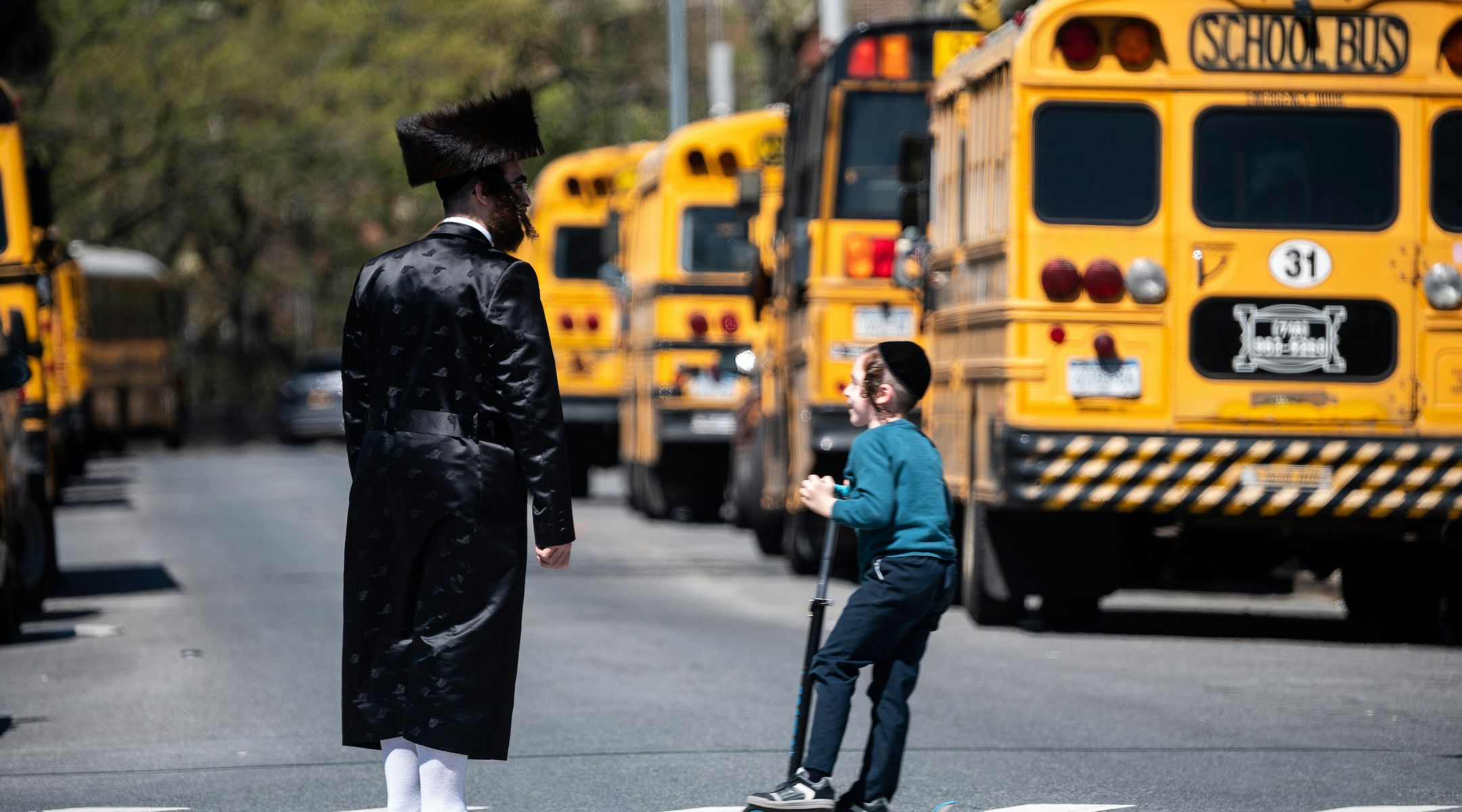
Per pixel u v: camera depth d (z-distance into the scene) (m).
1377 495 29.47
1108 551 31.64
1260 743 21.59
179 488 77.25
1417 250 29.78
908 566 16.25
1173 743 21.59
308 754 21.64
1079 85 29.78
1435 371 29.69
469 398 13.54
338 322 145.12
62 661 29.80
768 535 47.56
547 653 29.66
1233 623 34.94
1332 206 29.84
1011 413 29.67
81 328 85.44
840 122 39.88
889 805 18.00
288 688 26.70
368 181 127.62
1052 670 27.61
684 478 59.31
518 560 13.53
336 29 126.12
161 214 125.62
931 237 36.06
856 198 39.88
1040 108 29.80
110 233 123.12
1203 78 29.80
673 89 101.31
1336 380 29.67
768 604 37.00
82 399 83.00
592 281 69.81
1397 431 29.67
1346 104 29.84
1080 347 29.59
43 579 36.28
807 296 40.25
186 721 24.05
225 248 140.38
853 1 116.06
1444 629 32.50
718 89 84.06
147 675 28.09
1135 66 29.81
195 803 18.84
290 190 126.06
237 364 141.88
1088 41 29.72
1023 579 31.70
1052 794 18.77
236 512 63.69
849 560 40.59
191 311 149.12
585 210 69.88
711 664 28.39
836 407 39.53
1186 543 32.47
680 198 56.94
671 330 57.09
